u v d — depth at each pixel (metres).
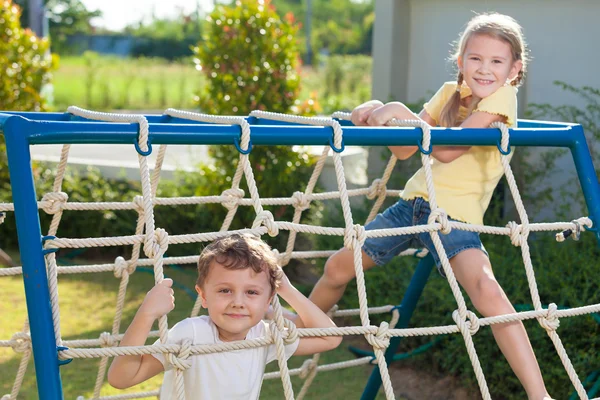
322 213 6.79
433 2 6.68
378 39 6.70
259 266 2.36
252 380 2.51
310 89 24.38
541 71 6.09
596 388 4.18
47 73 8.36
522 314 2.72
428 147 2.70
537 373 2.75
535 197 5.80
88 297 6.54
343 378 5.02
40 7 16.28
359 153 7.56
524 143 2.85
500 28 2.96
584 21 5.86
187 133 2.41
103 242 2.41
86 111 2.84
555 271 4.61
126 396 3.54
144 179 2.36
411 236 3.19
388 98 6.55
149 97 23.19
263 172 7.01
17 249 8.02
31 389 4.68
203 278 2.40
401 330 2.56
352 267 3.31
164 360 2.42
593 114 5.75
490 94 2.96
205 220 7.33
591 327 4.29
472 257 2.93
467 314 2.66
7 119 2.24
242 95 7.05
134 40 35.06
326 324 2.61
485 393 2.63
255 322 2.38
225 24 7.11
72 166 8.28
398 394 4.78
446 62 6.65
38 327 2.13
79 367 5.10
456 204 3.04
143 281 7.10
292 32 7.26
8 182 8.28
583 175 2.94
